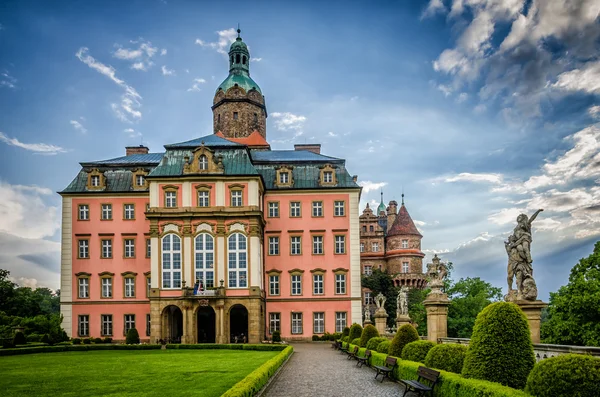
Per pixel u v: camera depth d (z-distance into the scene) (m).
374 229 113.25
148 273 70.50
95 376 30.14
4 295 86.81
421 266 109.69
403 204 113.12
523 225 23.59
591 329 43.16
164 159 67.06
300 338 70.06
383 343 33.09
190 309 61.06
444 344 21.52
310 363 37.66
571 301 44.91
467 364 17.62
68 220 71.81
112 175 73.50
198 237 63.38
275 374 29.53
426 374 19.83
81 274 70.62
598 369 13.04
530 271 23.34
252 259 62.94
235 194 65.44
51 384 27.00
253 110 92.62
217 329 61.03
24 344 59.12
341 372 31.36
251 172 66.00
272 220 72.62
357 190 73.06
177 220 63.50
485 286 77.75
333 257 71.88
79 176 73.38
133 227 71.56
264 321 68.94
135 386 25.62
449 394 17.70
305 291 71.19
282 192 73.19
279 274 71.44
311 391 23.88
